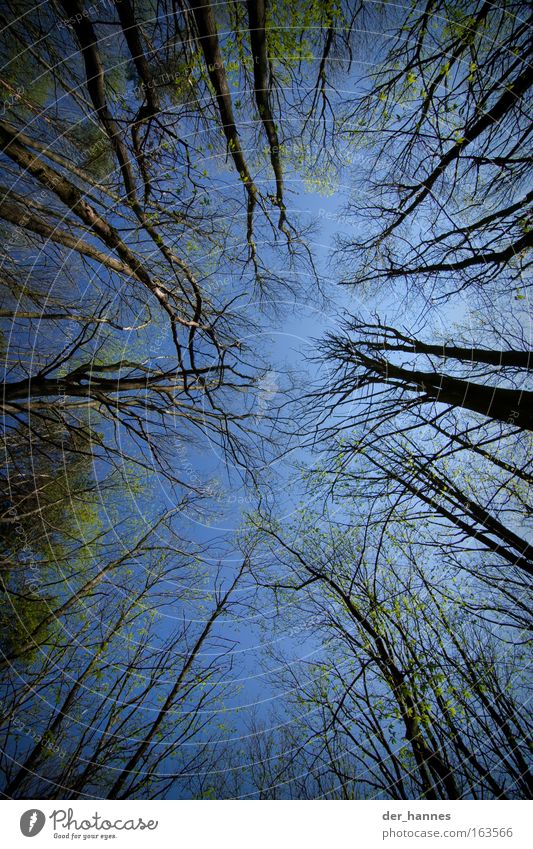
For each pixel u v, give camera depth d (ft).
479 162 21.18
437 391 21.83
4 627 21.15
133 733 19.47
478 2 18.85
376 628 20.38
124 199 21.27
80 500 24.47
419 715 16.80
